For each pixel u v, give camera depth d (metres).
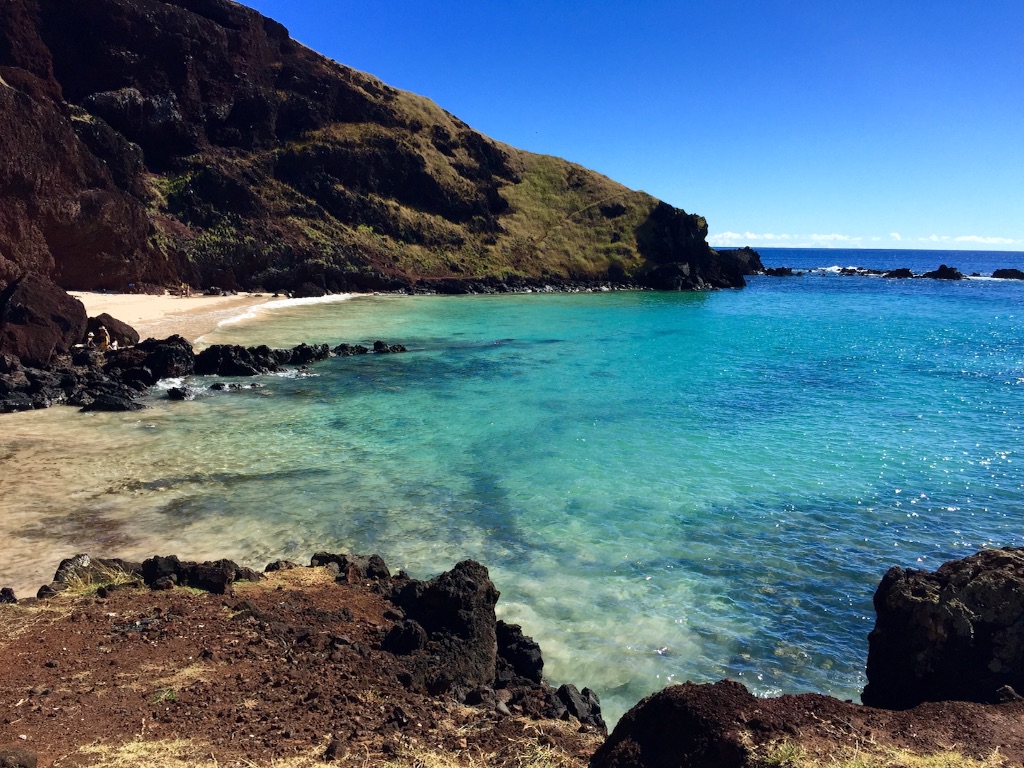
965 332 46.59
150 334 34.53
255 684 6.55
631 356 34.91
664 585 11.20
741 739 4.83
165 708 5.94
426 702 6.68
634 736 5.24
